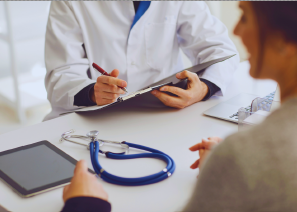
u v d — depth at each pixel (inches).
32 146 31.9
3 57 111.5
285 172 14.4
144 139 33.6
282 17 13.6
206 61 49.8
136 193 25.1
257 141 14.7
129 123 37.3
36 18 95.0
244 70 54.2
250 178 14.4
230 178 14.6
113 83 38.3
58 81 48.0
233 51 52.8
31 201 24.6
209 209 15.4
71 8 52.7
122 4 53.0
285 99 15.7
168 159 28.3
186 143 32.5
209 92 42.7
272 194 14.7
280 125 14.8
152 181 26.0
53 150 31.0
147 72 55.1
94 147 31.1
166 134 34.5
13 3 93.5
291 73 14.9
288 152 14.4
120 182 26.0
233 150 14.6
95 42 54.0
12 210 23.7
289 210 15.0
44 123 37.9
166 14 55.5
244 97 42.9
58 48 51.6
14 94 96.4
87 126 36.9
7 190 25.8
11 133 35.7
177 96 40.6
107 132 35.3
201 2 59.2
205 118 37.9
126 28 53.9
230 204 15.0
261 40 14.6
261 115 29.8
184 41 58.7
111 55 53.6
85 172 20.9
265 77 15.8
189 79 41.3
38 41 103.1
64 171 27.6
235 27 15.7
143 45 54.7
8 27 83.5
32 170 27.9
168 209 23.4
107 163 29.0
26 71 101.1
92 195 19.5
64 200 20.0
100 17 53.4
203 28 55.3
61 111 49.9
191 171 27.6
